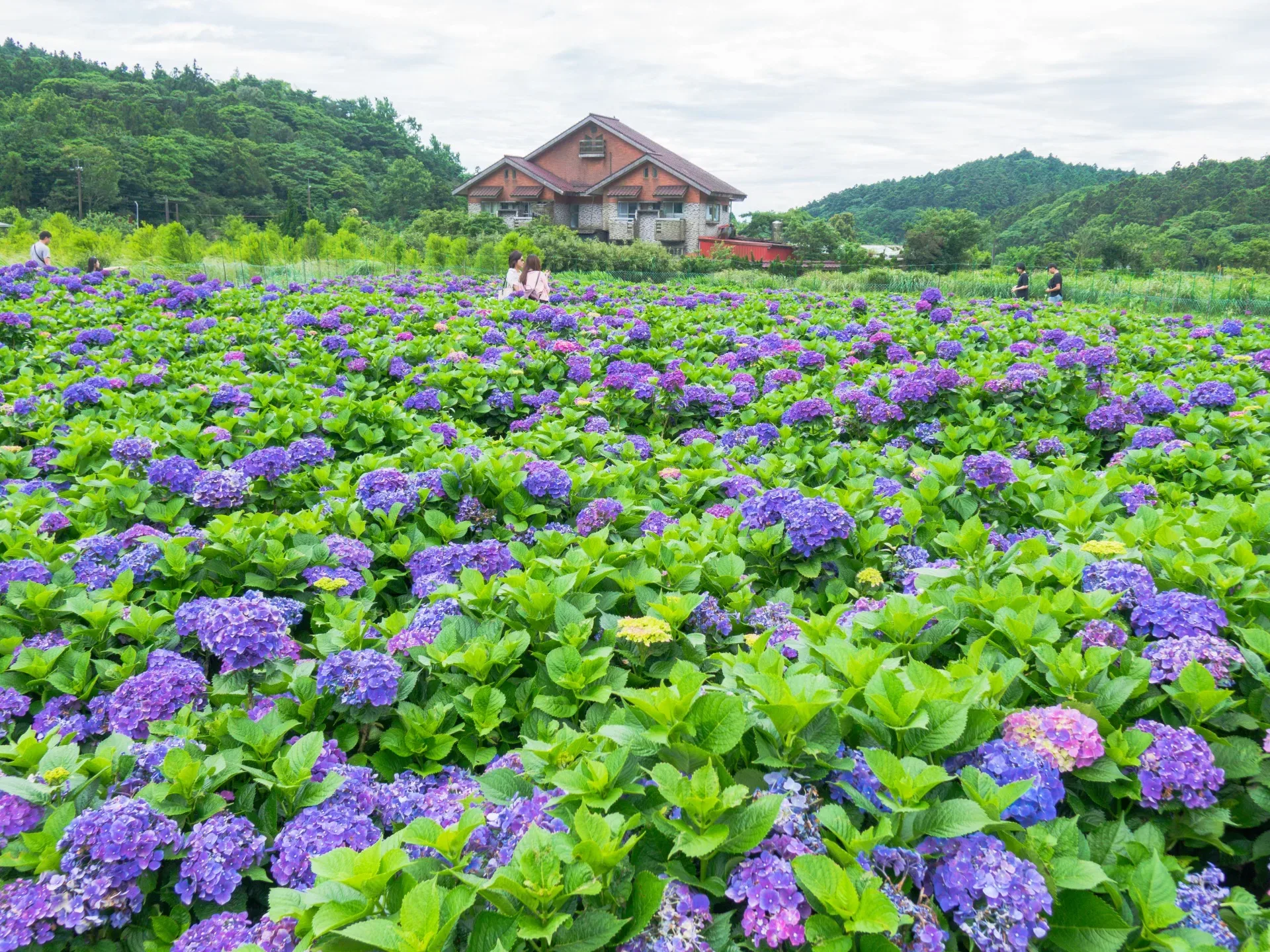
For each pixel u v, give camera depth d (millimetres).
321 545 3730
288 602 3365
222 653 2752
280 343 10797
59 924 2033
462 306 14234
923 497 4582
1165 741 2152
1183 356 10922
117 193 98938
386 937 1623
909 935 1736
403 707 2664
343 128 158625
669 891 1779
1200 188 103250
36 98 122312
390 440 6449
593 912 1744
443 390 8078
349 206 113000
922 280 32312
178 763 2252
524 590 3086
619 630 2748
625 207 54688
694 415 7801
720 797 1868
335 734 2736
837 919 1705
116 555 3756
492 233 49594
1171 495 5047
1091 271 40406
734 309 15344
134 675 2887
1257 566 3080
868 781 1995
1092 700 2371
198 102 149625
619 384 7762
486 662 2730
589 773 2023
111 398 7188
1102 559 3256
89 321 12562
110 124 118875
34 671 2885
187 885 2092
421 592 3480
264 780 2307
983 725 2143
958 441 6531
